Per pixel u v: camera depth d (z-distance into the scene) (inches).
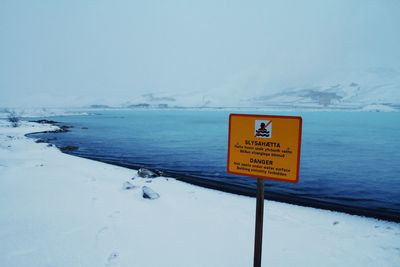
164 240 219.3
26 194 343.9
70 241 213.3
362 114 5201.8
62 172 498.0
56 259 186.5
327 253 208.5
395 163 831.1
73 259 186.7
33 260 185.0
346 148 1155.3
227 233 238.5
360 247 221.3
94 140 1323.8
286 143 119.6
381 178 636.1
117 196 339.3
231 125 132.4
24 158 684.1
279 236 239.6
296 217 303.1
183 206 313.7
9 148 841.5
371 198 465.1
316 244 225.3
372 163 835.4
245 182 531.2
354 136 1608.0
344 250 214.5
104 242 212.2
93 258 188.4
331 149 1125.7
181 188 436.8
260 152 125.9
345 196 475.2
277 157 122.3
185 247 208.7
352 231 261.7
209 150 1031.0
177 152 979.3
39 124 2212.1
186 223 258.5
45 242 211.3
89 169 556.7
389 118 3769.7
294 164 118.9
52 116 4532.5
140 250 201.3
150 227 244.7
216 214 289.9
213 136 1561.3
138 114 5497.1
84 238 218.7
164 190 401.4
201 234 234.5
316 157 940.6
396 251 214.2
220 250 205.6
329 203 421.4
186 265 183.0
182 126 2332.7
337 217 324.8
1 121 2475.4
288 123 118.3
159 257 192.1
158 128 2116.1
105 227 241.3
